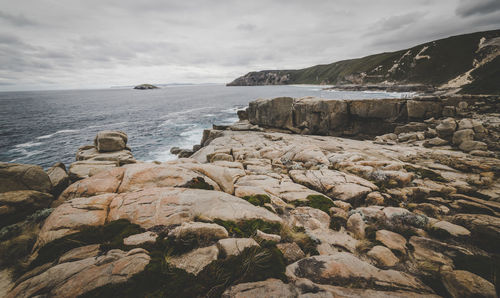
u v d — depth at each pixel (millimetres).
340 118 26812
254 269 3502
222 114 58062
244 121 33312
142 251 3764
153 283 3109
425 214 6727
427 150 14492
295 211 6609
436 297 3199
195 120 50125
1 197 5250
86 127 44344
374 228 5770
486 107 22219
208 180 7191
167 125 45281
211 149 17688
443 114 22938
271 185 8688
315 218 6219
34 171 6562
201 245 4008
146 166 7012
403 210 6414
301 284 3207
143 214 4973
